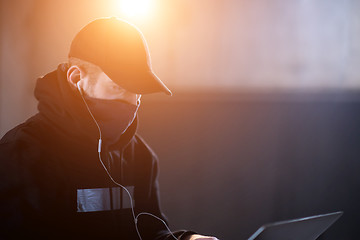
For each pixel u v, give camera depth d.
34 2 3.55
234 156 3.93
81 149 1.38
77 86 1.37
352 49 4.01
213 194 3.90
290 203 4.01
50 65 3.60
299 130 4.02
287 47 3.95
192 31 3.80
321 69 4.00
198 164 3.88
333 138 4.05
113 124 1.40
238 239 3.93
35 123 1.36
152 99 3.79
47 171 1.30
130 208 1.50
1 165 1.25
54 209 1.31
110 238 1.40
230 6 3.84
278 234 1.19
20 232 1.24
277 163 3.99
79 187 1.36
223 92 3.89
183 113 3.84
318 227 1.34
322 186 4.05
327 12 3.97
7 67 3.55
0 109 3.56
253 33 3.90
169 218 3.84
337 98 4.03
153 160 1.66
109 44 1.37
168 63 3.79
